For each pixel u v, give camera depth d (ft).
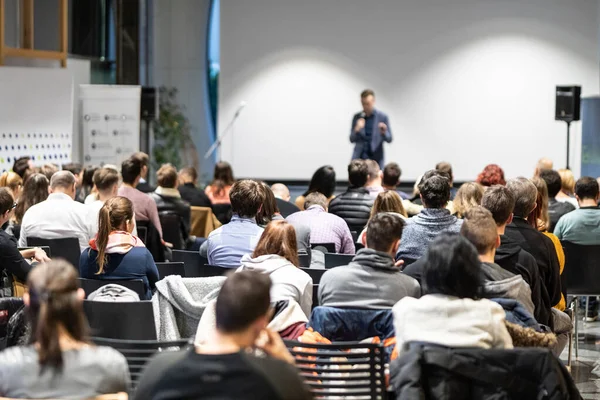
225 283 7.90
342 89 51.90
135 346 10.80
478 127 51.39
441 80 51.37
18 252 16.26
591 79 50.88
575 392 10.27
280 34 51.85
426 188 16.72
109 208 15.90
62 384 8.48
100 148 41.96
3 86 34.65
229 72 52.31
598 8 50.47
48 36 41.32
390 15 51.19
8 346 12.70
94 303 13.01
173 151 52.65
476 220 13.15
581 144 50.93
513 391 10.07
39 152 36.17
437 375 10.11
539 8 50.70
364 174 24.68
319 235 20.42
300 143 52.39
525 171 51.37
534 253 15.97
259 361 7.56
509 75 51.06
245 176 52.80
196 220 29.58
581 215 21.89
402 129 51.75
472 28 50.93
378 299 12.50
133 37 46.85
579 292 20.66
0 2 36.78
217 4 53.67
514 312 12.17
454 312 10.54
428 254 10.78
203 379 7.43
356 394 11.02
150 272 16.01
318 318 12.34
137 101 41.96
